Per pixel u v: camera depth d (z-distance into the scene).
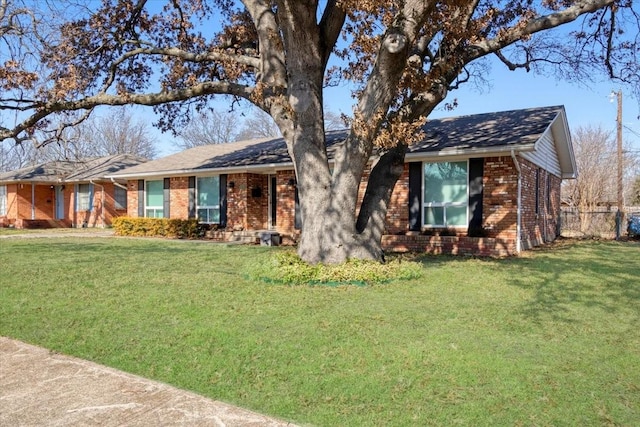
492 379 3.66
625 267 9.46
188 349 4.41
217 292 6.84
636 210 23.69
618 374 3.76
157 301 6.28
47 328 5.15
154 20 12.32
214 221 18.64
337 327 5.02
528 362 4.00
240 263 10.21
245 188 17.53
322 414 3.14
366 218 8.75
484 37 10.34
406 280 7.77
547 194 17.00
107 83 11.90
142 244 15.33
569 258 11.11
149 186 21.12
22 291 7.00
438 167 13.24
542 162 15.66
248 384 3.64
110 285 7.44
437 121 16.19
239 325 5.11
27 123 11.34
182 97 10.38
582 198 27.45
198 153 22.11
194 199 19.17
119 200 26.48
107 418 3.08
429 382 3.61
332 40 8.70
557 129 16.67
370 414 3.13
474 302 6.20
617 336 4.73
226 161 18.41
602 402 3.28
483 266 9.60
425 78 7.83
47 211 28.20
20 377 3.79
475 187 12.56
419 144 13.38
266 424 3.00
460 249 12.43
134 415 3.12
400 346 4.41
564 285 7.43
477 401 3.30
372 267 7.70
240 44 11.42
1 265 9.76
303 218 8.56
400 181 13.83
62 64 11.95
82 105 10.80
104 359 4.23
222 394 3.48
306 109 8.28
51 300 6.41
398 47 6.95
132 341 4.67
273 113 8.91
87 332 4.98
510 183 12.06
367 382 3.62
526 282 7.67
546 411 3.15
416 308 5.86
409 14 7.08
